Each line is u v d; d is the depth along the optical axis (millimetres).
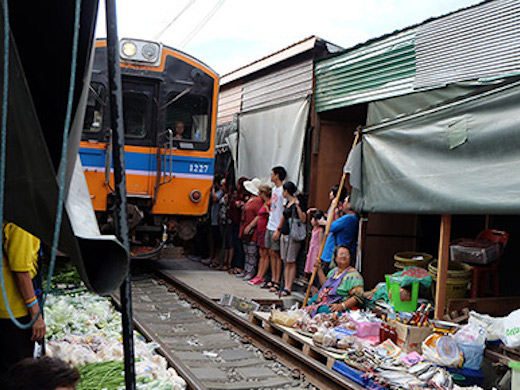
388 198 6098
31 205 1786
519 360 4547
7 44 1478
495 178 4766
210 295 8336
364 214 7590
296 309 6566
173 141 9773
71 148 1799
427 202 5465
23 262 3193
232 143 12273
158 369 4312
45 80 1869
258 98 11234
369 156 6543
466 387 4457
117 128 2023
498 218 7484
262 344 6031
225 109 13180
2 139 1446
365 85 7816
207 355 5641
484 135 4910
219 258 11570
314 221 8266
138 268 11195
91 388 3744
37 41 1816
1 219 1444
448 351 4699
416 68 6750
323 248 7395
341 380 4613
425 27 6621
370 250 8422
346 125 9352
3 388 1891
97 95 9203
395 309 5832
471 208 4902
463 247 6270
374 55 7598
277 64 10398
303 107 9273
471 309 5812
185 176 9883
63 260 8492
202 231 12281
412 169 5773
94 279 1763
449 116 5344
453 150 5277
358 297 6336
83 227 1788
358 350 5133
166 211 9789
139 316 7094
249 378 5008
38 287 3607
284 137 9875
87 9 1694
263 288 9227
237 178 11930
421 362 4746
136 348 4805
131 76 9594
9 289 3229
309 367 5145
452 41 6199
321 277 7785
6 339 3254
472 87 5867
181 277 9992
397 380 4480
